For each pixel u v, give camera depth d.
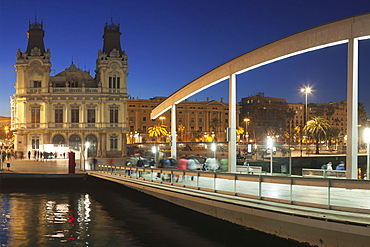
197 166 43.62
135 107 191.50
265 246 20.70
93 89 95.94
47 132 93.75
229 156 34.84
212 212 25.19
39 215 31.81
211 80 38.50
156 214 31.52
